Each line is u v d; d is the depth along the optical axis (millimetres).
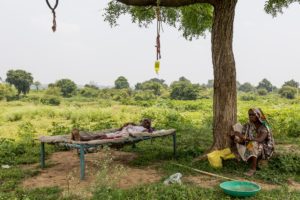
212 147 8422
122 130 8375
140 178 7258
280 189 6457
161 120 16922
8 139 11781
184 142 11211
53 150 10414
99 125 15039
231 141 8289
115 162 8758
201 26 12148
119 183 6906
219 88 8359
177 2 8344
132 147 10406
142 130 8445
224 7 8242
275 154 8273
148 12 11250
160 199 5828
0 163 8867
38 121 22875
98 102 59312
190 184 6812
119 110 30953
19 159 9172
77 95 77688
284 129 13789
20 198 6113
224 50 8312
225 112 8297
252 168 7656
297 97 69938
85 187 6605
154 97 68875
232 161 8094
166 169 7855
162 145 10906
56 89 73688
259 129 7883
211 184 6840
